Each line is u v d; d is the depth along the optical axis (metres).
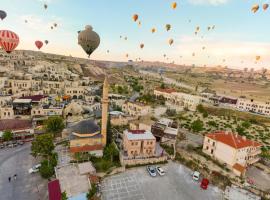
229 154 62.53
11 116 82.31
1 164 56.34
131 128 81.06
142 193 47.22
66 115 93.44
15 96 98.12
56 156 56.81
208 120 115.19
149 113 104.44
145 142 62.16
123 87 179.00
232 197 48.62
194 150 72.56
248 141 67.94
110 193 46.16
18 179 50.44
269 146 82.38
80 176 48.22
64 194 37.66
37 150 53.59
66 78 151.62
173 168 59.22
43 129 76.19
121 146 68.25
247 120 126.00
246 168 64.25
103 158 59.50
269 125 121.50
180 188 50.44
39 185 48.62
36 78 125.00
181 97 148.75
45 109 87.50
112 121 86.19
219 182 54.19
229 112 139.38
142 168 57.72
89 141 61.53
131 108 105.38
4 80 107.06
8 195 44.69
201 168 59.91
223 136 68.62
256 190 51.62
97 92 139.62
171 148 70.12
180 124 101.31
